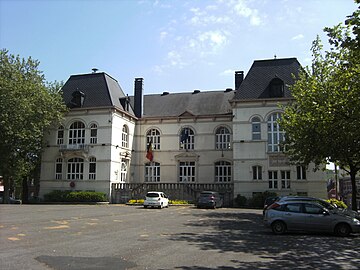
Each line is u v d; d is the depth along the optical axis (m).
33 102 37.44
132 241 12.41
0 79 35.66
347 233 15.04
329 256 10.50
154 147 44.97
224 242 12.84
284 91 37.75
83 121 41.28
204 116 43.47
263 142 37.38
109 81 43.84
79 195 38.59
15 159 38.25
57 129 42.28
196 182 42.69
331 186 59.59
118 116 41.72
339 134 20.19
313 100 21.94
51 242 11.80
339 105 19.70
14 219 18.95
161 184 39.56
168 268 8.41
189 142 43.91
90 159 40.50
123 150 42.47
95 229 15.57
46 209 27.47
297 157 24.94
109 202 38.94
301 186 36.06
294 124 23.77
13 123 35.75
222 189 38.16
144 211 27.45
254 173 37.38
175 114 45.28
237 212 28.45
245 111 38.38
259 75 39.75
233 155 38.12
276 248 11.76
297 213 15.50
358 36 12.48
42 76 41.34
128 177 43.28
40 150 41.84
